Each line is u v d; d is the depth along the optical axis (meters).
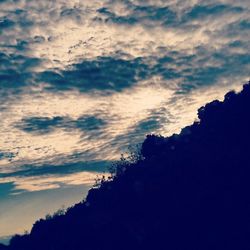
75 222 102.88
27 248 105.44
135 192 96.44
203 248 74.19
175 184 90.56
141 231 84.69
